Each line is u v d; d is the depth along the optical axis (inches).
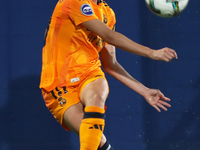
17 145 564.7
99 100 265.3
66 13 290.0
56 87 292.2
